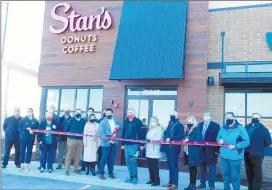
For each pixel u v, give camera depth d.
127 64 11.20
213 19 11.42
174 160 7.80
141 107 11.54
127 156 8.32
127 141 8.31
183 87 10.96
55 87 13.07
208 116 7.92
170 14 11.55
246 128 7.55
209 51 11.24
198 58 10.97
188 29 11.31
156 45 11.16
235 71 10.88
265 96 10.36
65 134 9.21
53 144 9.40
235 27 11.09
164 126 11.11
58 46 13.19
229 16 11.23
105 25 12.53
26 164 9.54
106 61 12.30
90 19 12.78
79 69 12.69
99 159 9.59
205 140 7.63
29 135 9.59
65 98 12.87
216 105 10.76
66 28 13.12
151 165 8.06
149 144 8.11
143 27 11.65
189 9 11.49
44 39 13.50
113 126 8.86
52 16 13.52
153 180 8.19
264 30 10.73
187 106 10.79
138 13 11.98
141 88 11.65
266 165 9.67
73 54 12.88
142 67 10.97
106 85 12.09
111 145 8.83
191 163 7.41
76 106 12.63
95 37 12.60
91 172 9.46
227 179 7.05
